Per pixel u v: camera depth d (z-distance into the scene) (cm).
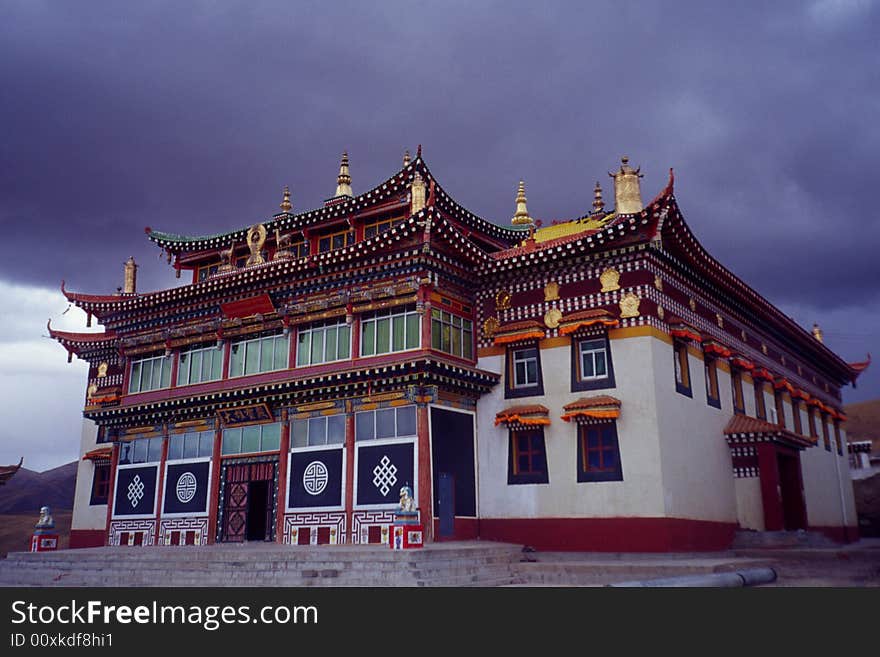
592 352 3378
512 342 3541
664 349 3334
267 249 4519
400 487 3272
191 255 4803
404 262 3469
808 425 5138
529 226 4725
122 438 4381
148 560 3005
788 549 3341
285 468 3647
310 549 2945
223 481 3878
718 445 3669
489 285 3703
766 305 4431
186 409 4025
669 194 3144
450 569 2611
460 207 4091
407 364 3266
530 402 3466
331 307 3703
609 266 3388
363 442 3438
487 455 3531
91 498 5059
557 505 3294
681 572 2661
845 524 5341
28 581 3127
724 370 3953
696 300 3769
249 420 3862
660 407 3191
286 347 3847
